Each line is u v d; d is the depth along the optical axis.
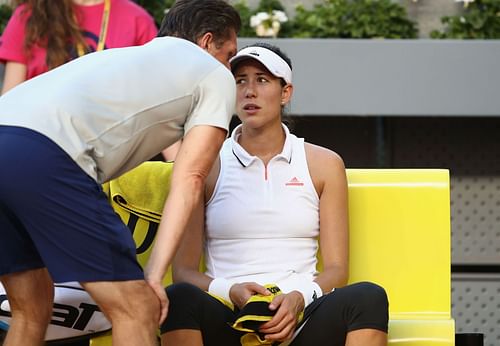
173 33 10.00
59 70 9.36
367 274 11.71
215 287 10.44
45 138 8.75
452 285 17.05
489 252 17.25
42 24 13.41
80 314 10.66
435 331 10.64
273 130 11.21
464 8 17.72
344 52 15.95
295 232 11.02
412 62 15.90
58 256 8.88
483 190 17.25
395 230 11.76
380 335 9.78
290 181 11.12
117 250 8.91
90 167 8.88
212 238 11.13
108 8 13.72
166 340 9.88
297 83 15.95
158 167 11.72
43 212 8.79
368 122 17.39
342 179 11.21
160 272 9.04
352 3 17.36
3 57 13.64
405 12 17.30
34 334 9.88
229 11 10.08
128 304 8.93
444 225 11.73
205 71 9.36
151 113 9.11
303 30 17.27
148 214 11.44
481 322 17.03
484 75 15.88
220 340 10.15
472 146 17.25
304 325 10.10
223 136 9.37
